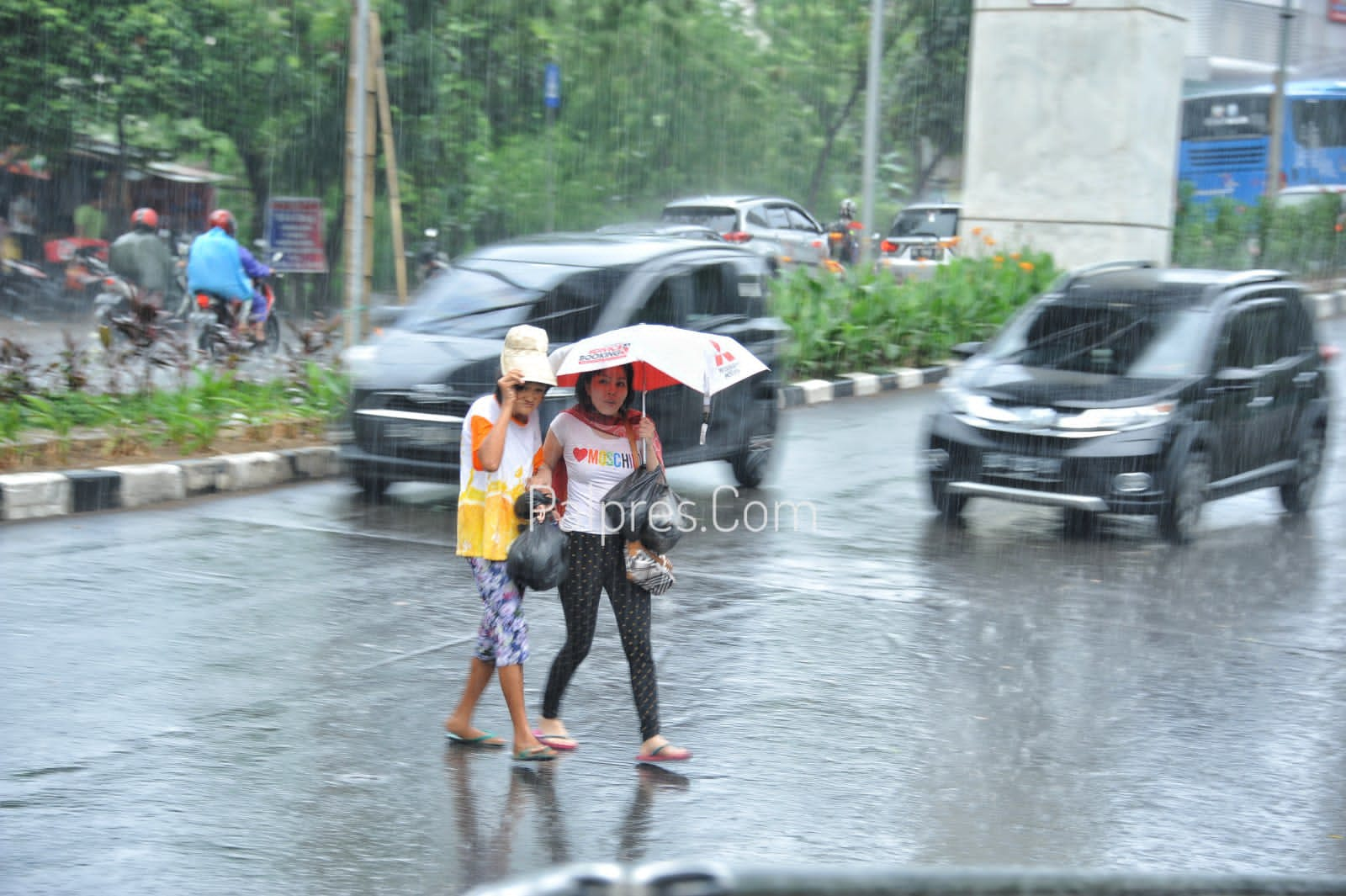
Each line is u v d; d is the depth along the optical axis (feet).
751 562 39.78
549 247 49.08
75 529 41.04
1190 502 42.93
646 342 23.36
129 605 33.19
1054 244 96.99
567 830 21.22
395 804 22.06
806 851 20.62
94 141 104.88
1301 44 160.04
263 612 33.01
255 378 58.18
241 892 18.78
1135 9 93.40
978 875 7.07
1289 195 127.34
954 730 26.27
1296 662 31.27
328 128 107.96
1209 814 22.54
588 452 24.00
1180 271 49.42
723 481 51.80
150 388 52.01
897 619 34.12
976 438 43.57
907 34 154.81
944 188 173.58
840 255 122.42
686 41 132.26
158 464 46.34
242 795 22.21
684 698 27.78
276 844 20.39
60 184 103.09
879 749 25.16
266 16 104.99
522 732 24.12
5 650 29.32
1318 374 49.32
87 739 24.47
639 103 128.77
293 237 63.87
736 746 25.12
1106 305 46.80
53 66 98.68
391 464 44.45
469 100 117.08
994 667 30.40
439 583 36.27
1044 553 41.81
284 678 28.27
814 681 29.04
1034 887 7.24
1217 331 44.93
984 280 89.45
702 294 48.52
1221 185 136.87
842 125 159.22
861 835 21.27
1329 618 35.06
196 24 104.06
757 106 144.46
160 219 107.65
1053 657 31.27
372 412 44.45
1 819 20.88
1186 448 42.47
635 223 114.01
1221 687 29.32
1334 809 22.91
